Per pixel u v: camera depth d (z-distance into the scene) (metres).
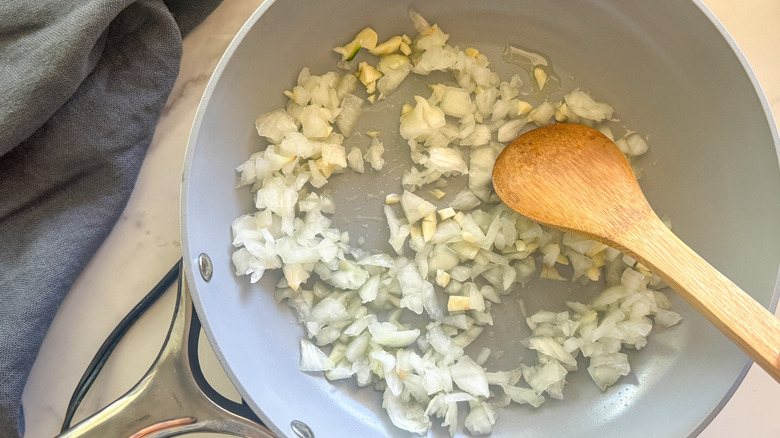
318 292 0.36
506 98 0.37
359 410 0.36
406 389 0.36
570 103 0.37
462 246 0.36
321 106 0.36
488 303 0.37
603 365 0.36
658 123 0.37
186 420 0.31
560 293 0.37
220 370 0.36
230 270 0.35
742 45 0.37
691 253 0.31
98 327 0.36
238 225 0.35
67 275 0.34
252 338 0.35
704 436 0.37
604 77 0.37
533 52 0.38
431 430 0.36
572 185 0.33
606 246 0.36
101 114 0.34
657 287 0.36
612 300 0.36
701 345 0.34
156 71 0.35
